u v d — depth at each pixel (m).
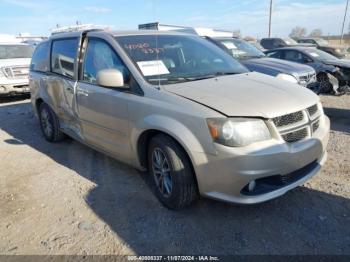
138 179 3.94
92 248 2.75
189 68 3.71
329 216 3.01
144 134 3.29
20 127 6.72
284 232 2.82
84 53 4.24
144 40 3.88
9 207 3.46
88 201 3.50
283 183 2.89
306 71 7.53
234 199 2.75
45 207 3.43
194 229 2.93
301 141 2.90
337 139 5.09
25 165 4.59
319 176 3.77
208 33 9.38
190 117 2.81
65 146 5.32
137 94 3.32
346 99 8.43
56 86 4.82
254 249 2.64
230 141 2.64
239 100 2.88
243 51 8.53
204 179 2.82
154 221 3.08
